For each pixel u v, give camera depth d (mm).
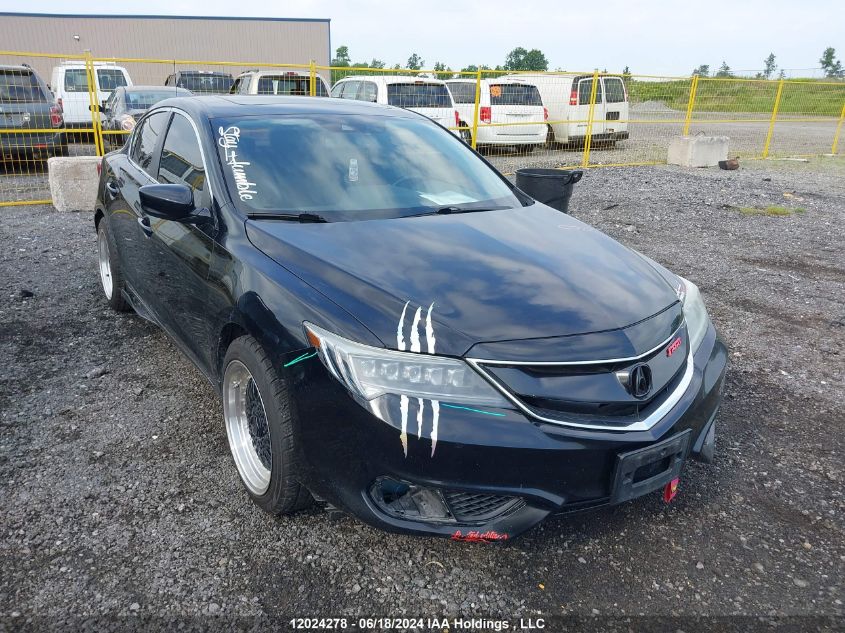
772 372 4324
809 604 2406
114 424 3477
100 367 4102
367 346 2268
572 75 15844
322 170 3379
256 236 2863
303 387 2367
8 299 5312
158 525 2723
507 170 12914
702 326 2967
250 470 2861
